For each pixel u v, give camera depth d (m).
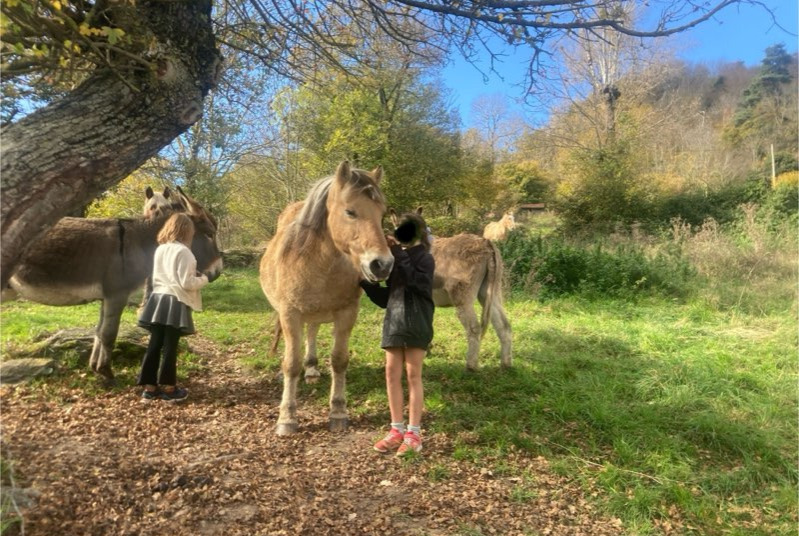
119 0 2.91
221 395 5.07
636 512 3.18
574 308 9.37
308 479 3.39
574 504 3.30
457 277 5.77
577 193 21.48
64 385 4.88
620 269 10.77
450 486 3.43
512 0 3.87
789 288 9.77
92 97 3.02
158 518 2.77
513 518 3.09
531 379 5.41
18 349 5.47
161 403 4.68
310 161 20.95
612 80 25.19
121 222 5.07
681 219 20.59
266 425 4.37
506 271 10.70
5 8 2.71
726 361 6.11
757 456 4.00
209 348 6.76
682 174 27.25
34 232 2.69
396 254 3.94
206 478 3.20
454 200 24.81
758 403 4.89
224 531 2.72
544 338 7.29
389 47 5.22
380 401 4.93
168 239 4.77
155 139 3.23
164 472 3.24
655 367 5.85
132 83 3.09
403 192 22.16
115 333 4.95
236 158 16.91
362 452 3.91
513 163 34.03
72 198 2.83
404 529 2.89
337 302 4.21
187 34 3.32
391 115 21.72
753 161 32.53
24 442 3.53
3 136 2.75
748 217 15.52
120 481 3.09
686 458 3.88
